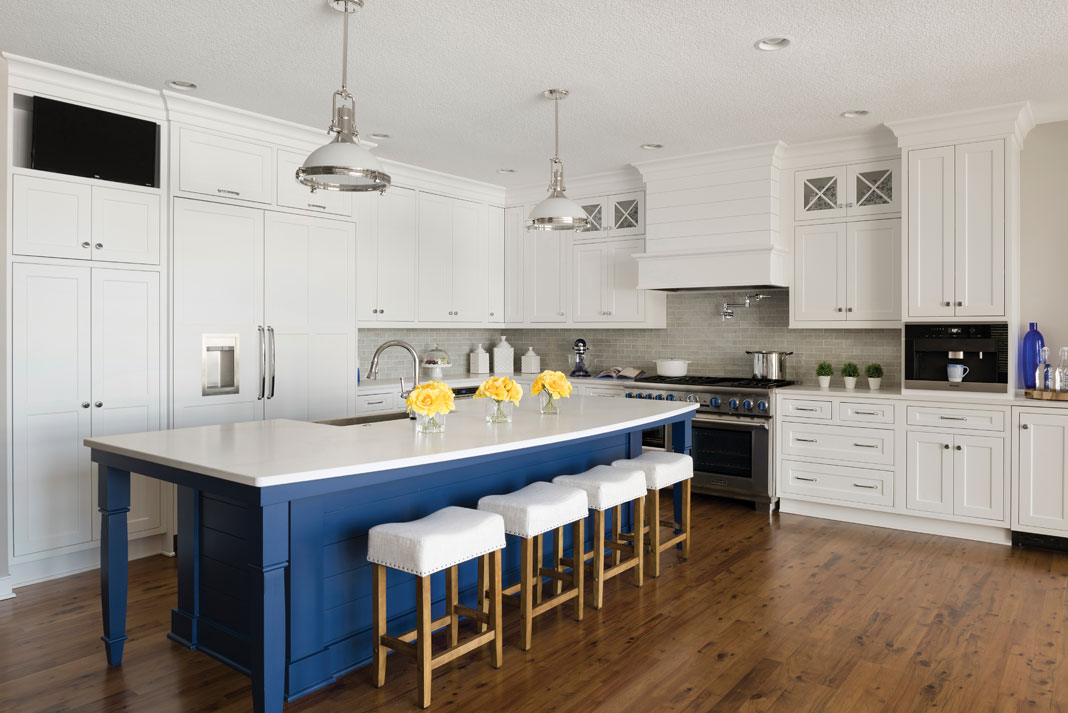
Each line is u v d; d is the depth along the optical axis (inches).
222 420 170.4
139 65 140.9
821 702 98.5
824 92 154.9
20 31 125.3
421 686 96.3
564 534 156.3
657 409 155.5
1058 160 177.6
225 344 170.7
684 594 138.5
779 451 198.2
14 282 138.2
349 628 107.7
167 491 162.7
